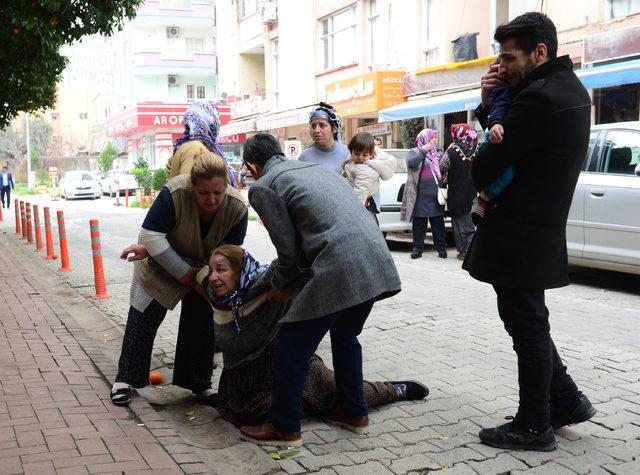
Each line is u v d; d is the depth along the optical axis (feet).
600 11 44.45
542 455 11.30
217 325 12.69
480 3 56.80
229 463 11.18
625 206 24.35
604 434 12.20
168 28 153.58
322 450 11.66
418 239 34.42
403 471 10.81
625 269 24.80
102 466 10.40
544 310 11.23
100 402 13.47
